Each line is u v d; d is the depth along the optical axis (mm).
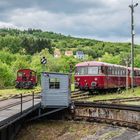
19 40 193125
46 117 28078
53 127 25578
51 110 28531
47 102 27500
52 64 99500
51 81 27656
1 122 16781
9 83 74312
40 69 85438
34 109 24766
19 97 32000
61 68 101562
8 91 44250
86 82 40188
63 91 27859
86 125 25891
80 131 24688
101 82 39812
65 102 27844
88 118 27297
